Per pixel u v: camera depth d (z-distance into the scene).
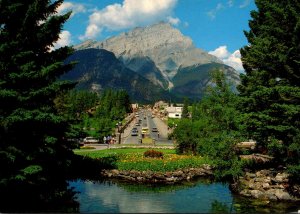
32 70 21.25
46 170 23.03
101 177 35.00
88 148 58.66
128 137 88.12
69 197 24.59
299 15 26.02
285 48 26.06
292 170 24.25
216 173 29.80
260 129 27.69
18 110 19.28
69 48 24.59
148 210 21.11
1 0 20.09
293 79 27.14
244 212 20.77
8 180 19.27
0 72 19.58
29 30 22.06
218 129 28.48
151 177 33.75
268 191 25.09
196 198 25.14
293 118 25.50
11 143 19.94
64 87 23.70
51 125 22.03
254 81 31.17
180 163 36.81
